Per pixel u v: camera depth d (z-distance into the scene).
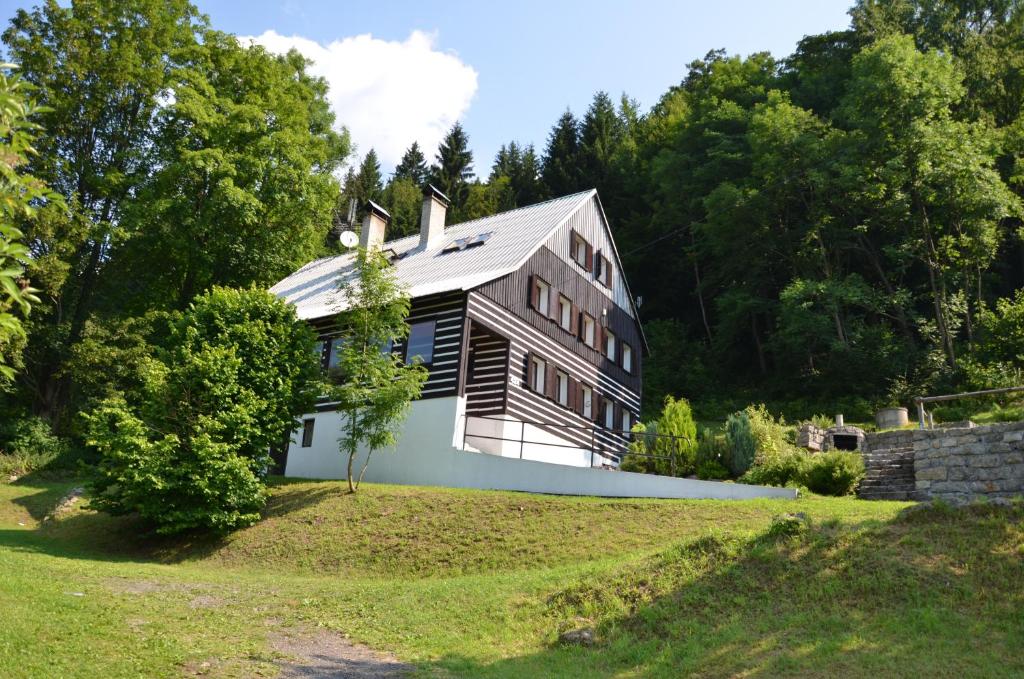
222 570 17.27
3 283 6.06
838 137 40.97
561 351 28.31
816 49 55.16
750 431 23.11
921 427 19.36
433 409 23.48
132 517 22.05
